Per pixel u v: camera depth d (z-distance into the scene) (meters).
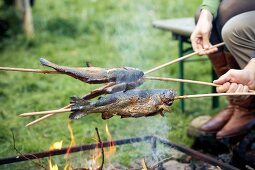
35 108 4.14
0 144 3.41
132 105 2.02
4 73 5.23
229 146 3.18
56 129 3.66
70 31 6.89
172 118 3.80
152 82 4.65
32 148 3.32
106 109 1.99
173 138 3.46
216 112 3.89
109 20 7.28
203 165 2.83
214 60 3.04
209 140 3.30
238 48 2.69
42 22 7.07
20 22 6.65
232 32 2.66
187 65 5.29
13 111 4.12
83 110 1.95
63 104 4.22
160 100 2.05
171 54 5.68
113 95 2.01
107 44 6.27
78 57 5.71
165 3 8.13
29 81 4.91
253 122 3.04
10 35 6.54
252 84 2.27
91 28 6.95
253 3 2.80
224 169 2.41
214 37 2.94
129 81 2.08
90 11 7.82
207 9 2.85
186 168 2.79
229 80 2.25
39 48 6.15
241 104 3.02
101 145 2.40
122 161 2.95
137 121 3.76
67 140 3.46
